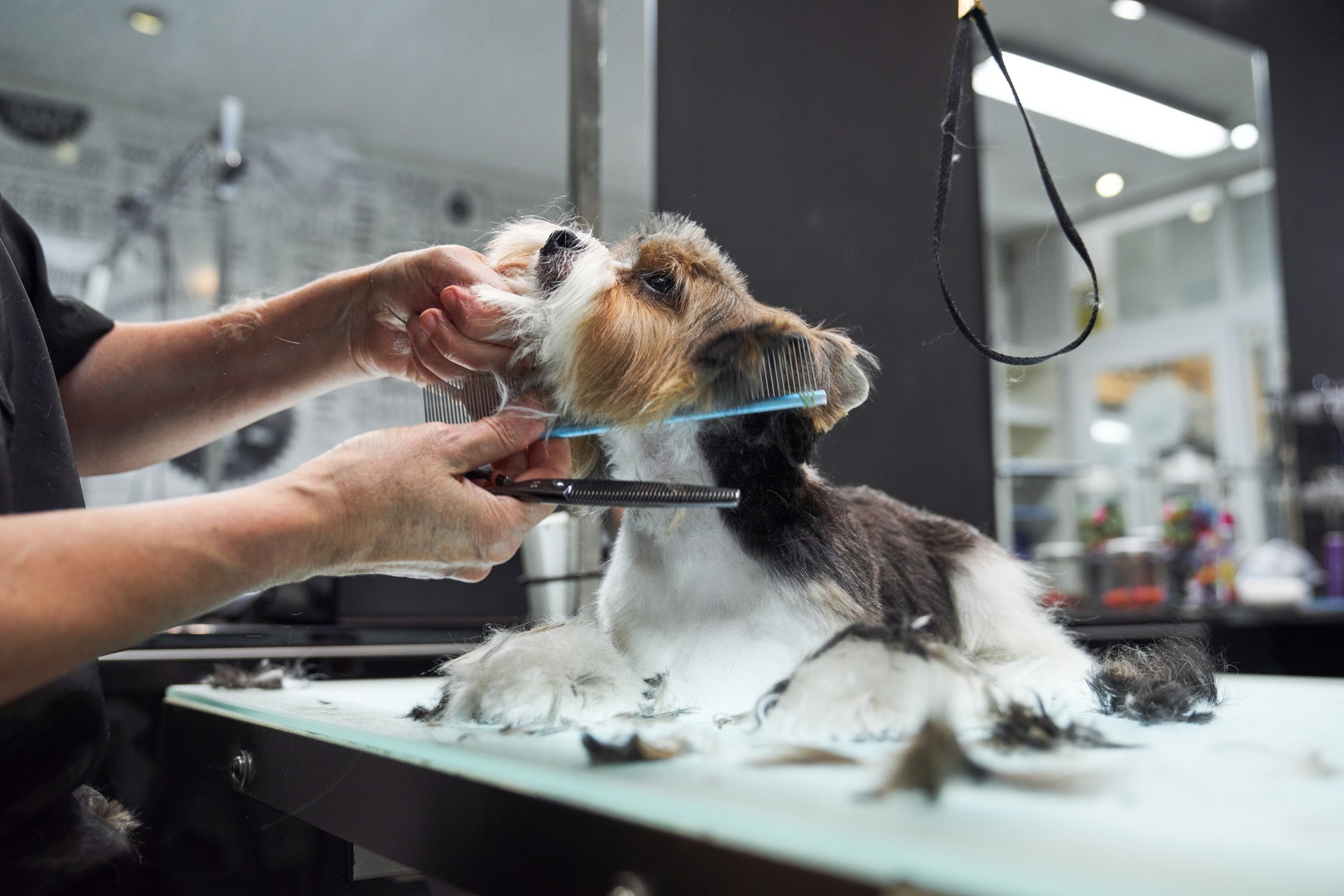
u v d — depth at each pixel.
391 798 0.99
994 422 3.60
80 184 4.47
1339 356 5.64
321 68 4.36
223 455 3.71
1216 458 5.44
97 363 1.86
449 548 1.21
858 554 1.60
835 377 1.59
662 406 1.42
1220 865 0.51
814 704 0.98
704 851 0.63
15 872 1.20
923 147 3.44
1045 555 4.47
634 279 1.54
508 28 4.04
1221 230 5.43
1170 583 4.68
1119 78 4.76
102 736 1.30
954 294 3.53
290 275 4.78
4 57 4.24
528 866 0.79
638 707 1.35
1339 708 1.34
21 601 0.92
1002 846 0.55
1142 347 5.25
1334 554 5.12
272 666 2.04
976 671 1.04
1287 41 5.50
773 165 3.27
